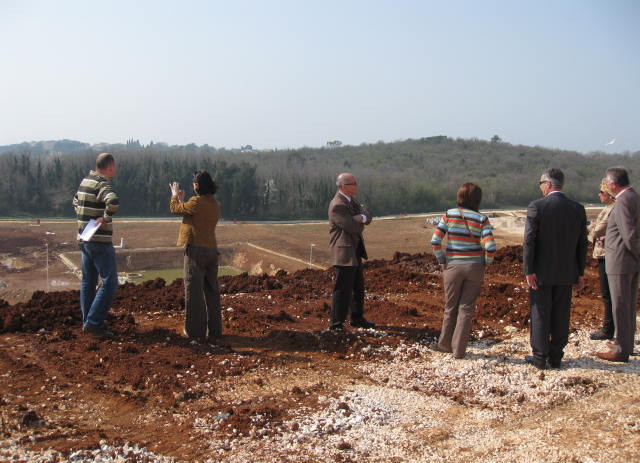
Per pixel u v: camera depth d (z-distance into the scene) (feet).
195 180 18.90
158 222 262.26
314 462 11.33
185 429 12.69
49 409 13.41
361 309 21.40
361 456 11.66
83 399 14.12
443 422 13.52
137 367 16.34
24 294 138.82
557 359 17.31
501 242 203.41
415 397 15.07
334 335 19.51
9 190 298.76
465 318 17.89
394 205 363.35
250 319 21.89
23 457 11.00
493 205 381.60
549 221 16.71
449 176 465.88
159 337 19.44
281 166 427.33
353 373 16.80
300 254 203.82
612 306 18.07
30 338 18.74
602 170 450.71
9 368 15.89
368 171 452.35
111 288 18.93
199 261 18.72
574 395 15.12
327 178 378.53
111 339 18.88
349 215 19.56
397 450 11.97
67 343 18.26
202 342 18.86
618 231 17.74
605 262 18.24
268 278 31.71
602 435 12.47
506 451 11.86
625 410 13.99
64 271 167.63
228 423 12.95
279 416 13.47
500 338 20.66
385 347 19.02
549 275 16.72
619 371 17.02
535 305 17.29
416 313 24.02
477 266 17.65
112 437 12.17
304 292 28.09
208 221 18.90
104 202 18.78
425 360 18.06
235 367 16.66
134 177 329.11
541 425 13.28
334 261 19.95
